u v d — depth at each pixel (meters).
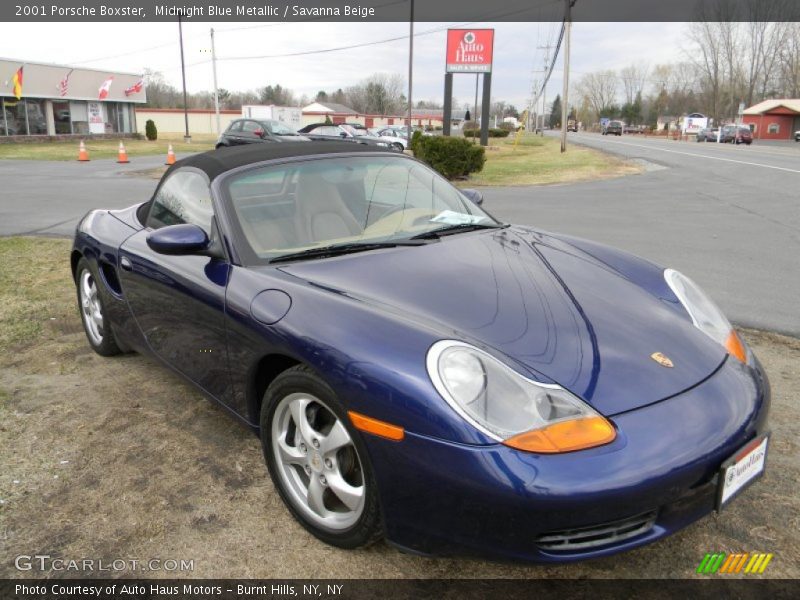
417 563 2.23
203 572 2.19
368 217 3.02
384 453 1.94
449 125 34.88
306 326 2.19
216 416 3.27
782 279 5.94
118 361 3.99
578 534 1.82
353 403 2.00
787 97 88.06
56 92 34.84
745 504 2.51
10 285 5.62
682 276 2.85
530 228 3.42
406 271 2.52
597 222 9.45
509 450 1.79
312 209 2.95
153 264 3.07
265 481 2.71
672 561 2.22
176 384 3.65
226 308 2.53
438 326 2.11
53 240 7.64
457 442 1.81
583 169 19.58
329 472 2.21
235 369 2.58
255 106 50.44
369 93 94.75
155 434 3.09
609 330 2.22
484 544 1.84
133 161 22.39
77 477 2.73
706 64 90.88
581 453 1.79
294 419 2.31
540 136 68.31
